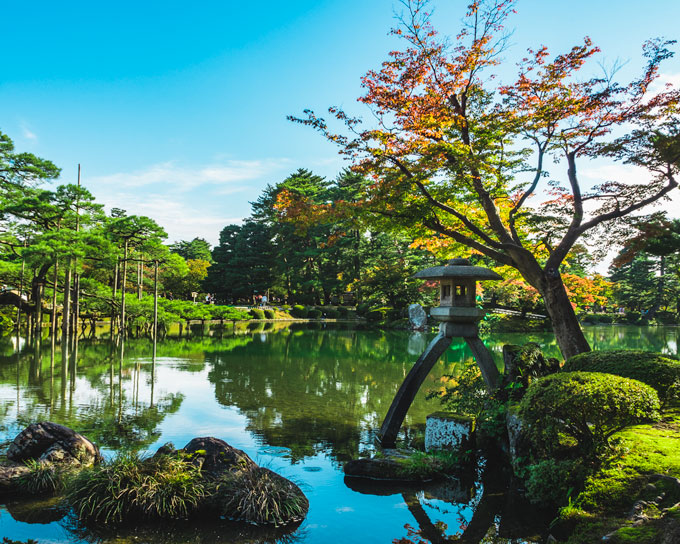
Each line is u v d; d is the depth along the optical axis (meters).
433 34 9.51
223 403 9.66
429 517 4.84
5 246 26.38
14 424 7.65
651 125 8.62
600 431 5.11
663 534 3.32
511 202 11.42
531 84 9.05
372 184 9.62
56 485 5.18
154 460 5.24
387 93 9.30
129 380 12.06
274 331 31.47
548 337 27.48
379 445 7.13
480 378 8.10
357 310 45.09
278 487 4.95
